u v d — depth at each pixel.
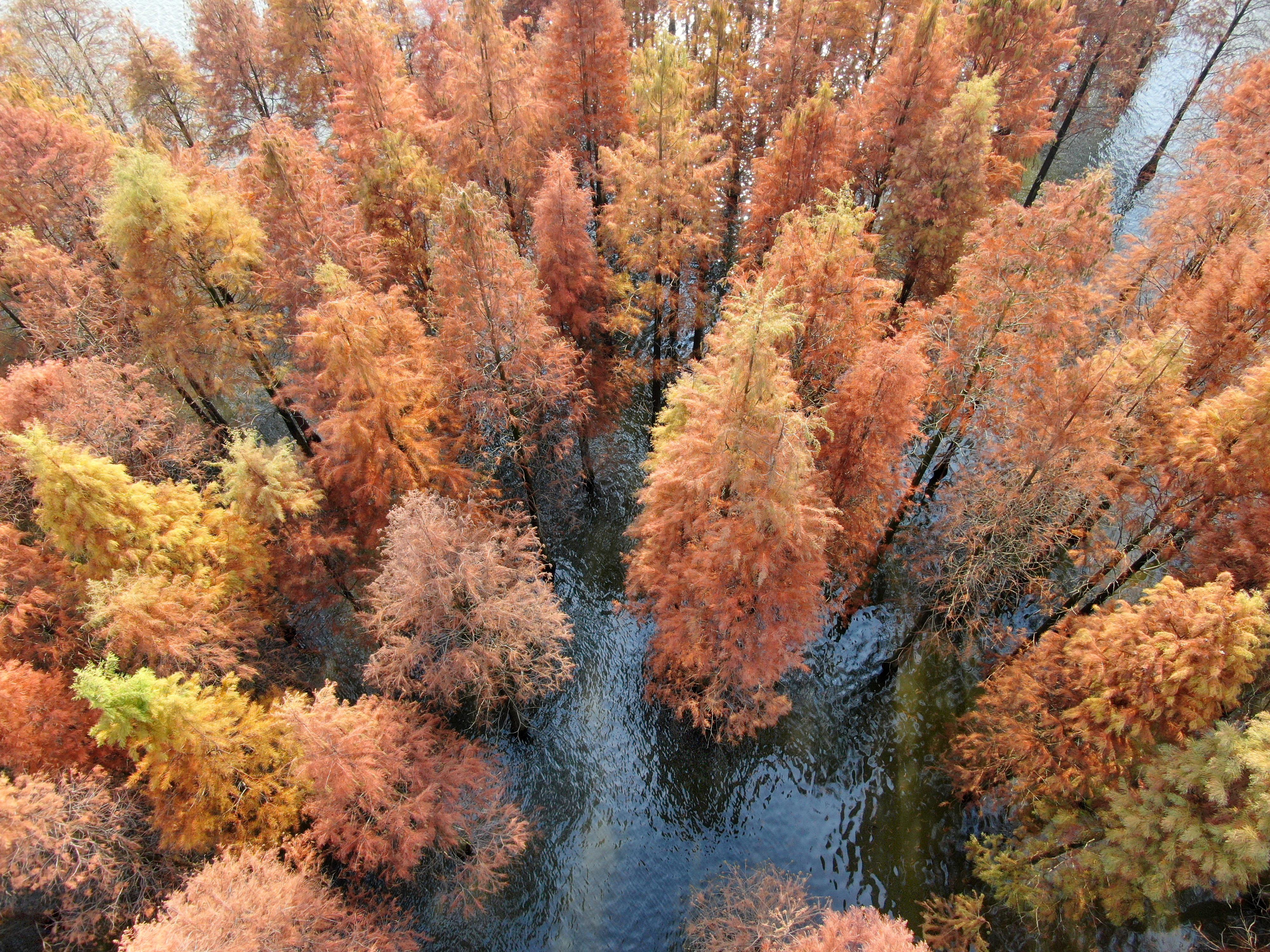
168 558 16.17
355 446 19.36
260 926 12.99
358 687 22.66
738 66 33.28
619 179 25.25
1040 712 16.56
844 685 23.59
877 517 20.06
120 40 33.84
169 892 15.46
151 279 19.45
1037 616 24.17
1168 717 13.32
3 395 17.69
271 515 17.86
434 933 18.75
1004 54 28.89
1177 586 13.39
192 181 20.45
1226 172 21.84
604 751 22.28
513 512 23.75
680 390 15.52
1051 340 18.14
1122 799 13.74
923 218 25.67
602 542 27.69
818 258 18.81
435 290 24.73
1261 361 18.70
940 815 20.77
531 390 23.00
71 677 16.64
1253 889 15.31
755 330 12.73
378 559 21.48
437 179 25.48
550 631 19.52
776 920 17.19
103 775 14.66
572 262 26.00
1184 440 16.19
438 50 33.16
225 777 15.42
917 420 20.84
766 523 15.24
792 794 21.44
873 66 34.41
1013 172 28.33
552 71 30.09
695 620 17.23
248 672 16.80
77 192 23.22
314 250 20.98
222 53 35.28
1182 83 44.00
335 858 18.73
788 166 26.19
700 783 21.66
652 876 19.88
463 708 22.66
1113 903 15.24
